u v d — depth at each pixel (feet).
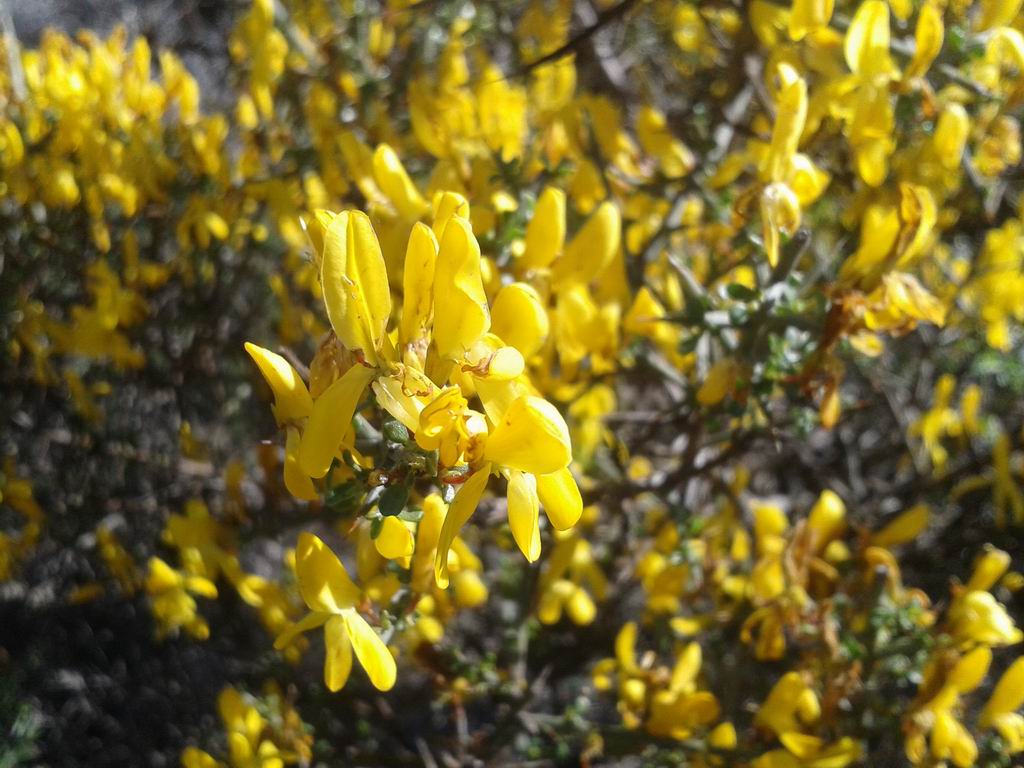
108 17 1.45
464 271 0.28
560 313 0.47
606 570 0.82
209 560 0.62
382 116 0.80
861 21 0.47
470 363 0.28
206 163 0.80
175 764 0.93
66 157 0.81
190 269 0.87
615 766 0.82
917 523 0.59
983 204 0.62
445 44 0.91
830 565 0.60
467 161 0.62
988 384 1.01
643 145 0.70
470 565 0.62
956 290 0.83
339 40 0.84
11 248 0.81
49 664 0.95
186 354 0.90
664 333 0.66
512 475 0.28
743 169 0.73
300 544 0.33
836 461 0.97
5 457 0.84
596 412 0.70
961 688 0.51
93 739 0.93
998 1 0.50
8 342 0.82
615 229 0.47
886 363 0.99
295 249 0.80
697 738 0.59
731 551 0.75
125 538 0.88
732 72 0.73
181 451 0.90
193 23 1.37
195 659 0.97
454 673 0.65
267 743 0.59
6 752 0.81
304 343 0.87
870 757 0.61
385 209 0.49
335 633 0.33
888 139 0.54
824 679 0.56
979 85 0.50
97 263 0.80
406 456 0.29
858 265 0.45
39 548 0.93
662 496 0.63
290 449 0.31
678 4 0.87
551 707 0.90
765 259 0.47
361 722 0.75
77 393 0.83
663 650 0.74
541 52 0.91
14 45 0.82
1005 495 0.74
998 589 0.79
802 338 0.48
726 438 0.62
